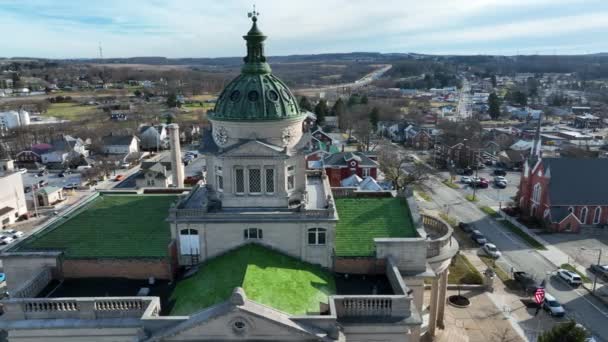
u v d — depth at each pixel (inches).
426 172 5206.7
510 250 3198.8
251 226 1691.7
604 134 7283.5
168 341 1286.9
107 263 1691.7
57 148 6299.2
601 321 2281.0
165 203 1930.4
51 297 1579.7
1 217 3777.1
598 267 2780.5
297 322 1304.1
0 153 6318.9
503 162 5910.4
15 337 1430.9
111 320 1432.1
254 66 1768.0
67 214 1915.6
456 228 3614.7
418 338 1736.0
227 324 1270.9
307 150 1774.1
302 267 1669.5
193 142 7509.8
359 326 1418.6
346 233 1800.0
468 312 2305.6
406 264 1718.8
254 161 1697.8
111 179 5388.8
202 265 1712.6
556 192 3634.4
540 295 2139.5
